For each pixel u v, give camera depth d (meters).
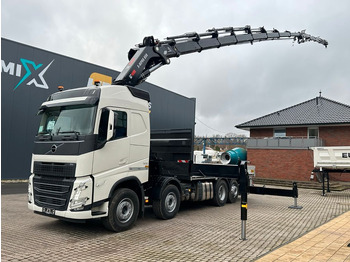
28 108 17.19
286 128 26.08
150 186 7.85
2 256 4.83
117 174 6.45
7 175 16.31
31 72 17.33
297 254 5.16
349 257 5.00
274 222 7.98
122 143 6.61
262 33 12.91
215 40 10.86
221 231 6.85
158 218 8.08
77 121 6.22
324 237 6.38
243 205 6.23
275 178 23.83
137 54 8.39
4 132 16.23
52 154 6.20
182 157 8.56
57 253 5.08
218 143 39.06
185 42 9.84
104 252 5.20
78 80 19.58
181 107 28.00
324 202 12.26
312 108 26.92
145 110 7.39
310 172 22.48
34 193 6.48
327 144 24.08
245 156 14.27
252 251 5.37
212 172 9.55
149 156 8.12
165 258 4.93
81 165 5.80
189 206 10.43
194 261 4.80
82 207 5.74
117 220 6.44
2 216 7.80
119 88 6.75
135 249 5.40
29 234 6.22
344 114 24.27
